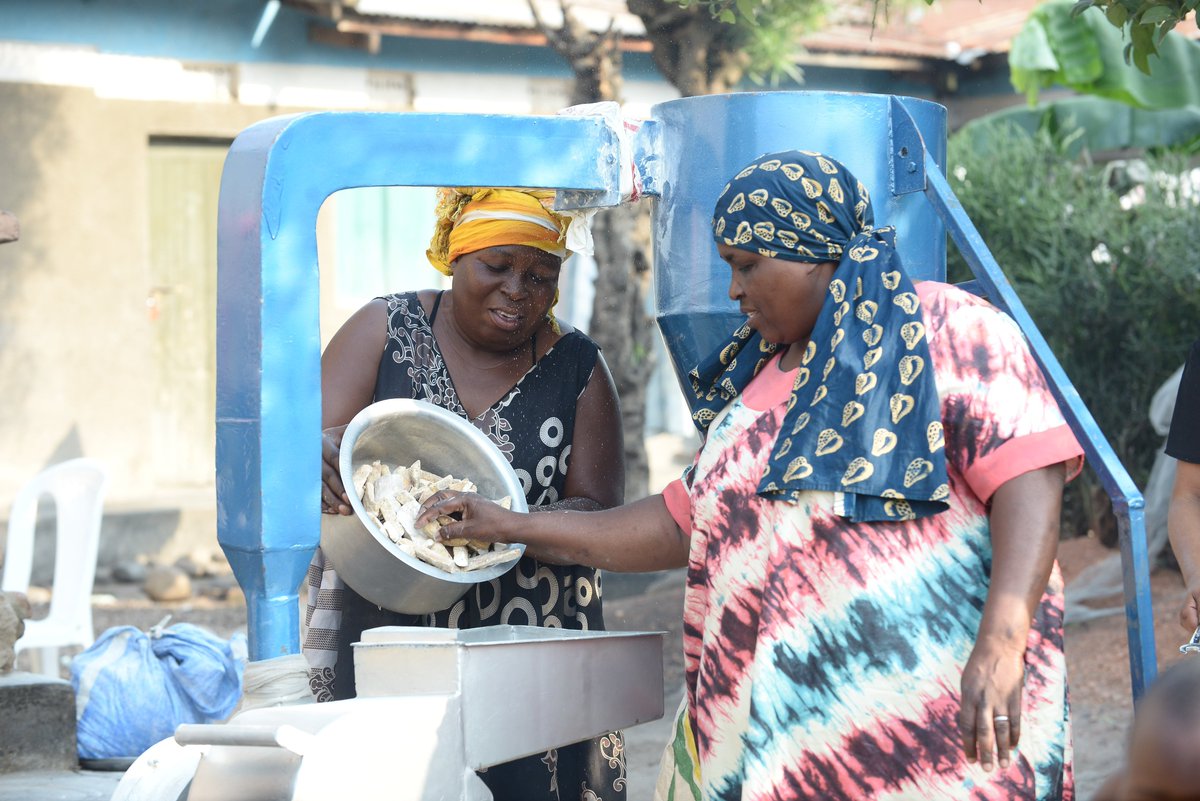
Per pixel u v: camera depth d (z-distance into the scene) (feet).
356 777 6.59
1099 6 9.80
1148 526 23.38
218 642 13.20
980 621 6.64
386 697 7.19
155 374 37.37
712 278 8.70
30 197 34.30
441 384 9.38
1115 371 25.99
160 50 35.29
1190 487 9.28
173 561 33.37
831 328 6.77
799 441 6.70
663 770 8.31
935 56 39.45
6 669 12.67
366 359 9.37
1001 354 6.74
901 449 6.56
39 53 34.12
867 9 35.78
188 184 37.06
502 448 9.38
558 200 8.84
